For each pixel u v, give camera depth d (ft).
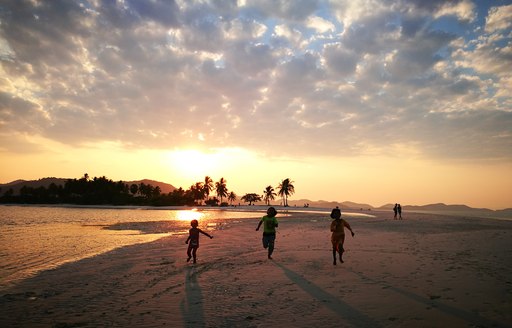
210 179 532.73
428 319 16.28
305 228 80.12
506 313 17.03
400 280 24.66
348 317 16.76
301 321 16.28
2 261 35.47
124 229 81.97
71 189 542.98
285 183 491.72
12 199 542.16
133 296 21.45
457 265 30.19
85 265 32.78
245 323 16.11
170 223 107.14
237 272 28.78
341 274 27.17
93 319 17.02
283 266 31.24
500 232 65.10
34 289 23.56
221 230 75.92
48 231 75.61
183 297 21.08
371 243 47.60
